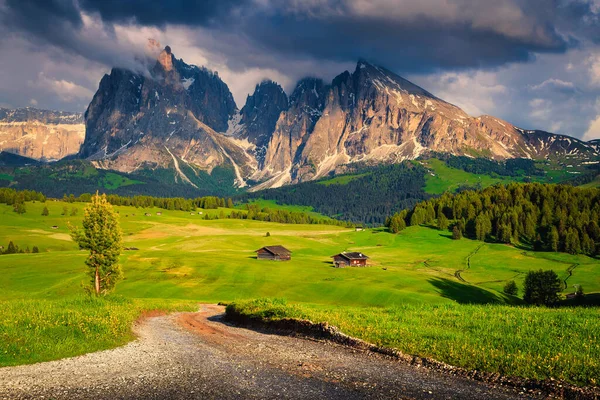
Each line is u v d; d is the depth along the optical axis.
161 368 21.41
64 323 29.70
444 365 21.05
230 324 42.44
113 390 17.66
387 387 18.05
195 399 16.58
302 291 110.25
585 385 17.56
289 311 38.72
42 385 18.14
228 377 19.67
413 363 22.20
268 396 16.91
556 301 109.44
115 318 33.81
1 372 20.00
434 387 18.08
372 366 21.64
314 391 17.50
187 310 63.09
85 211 61.34
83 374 20.03
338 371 20.66
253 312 42.06
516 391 17.66
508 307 41.88
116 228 62.34
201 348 27.14
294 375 19.97
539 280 110.19
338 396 16.88
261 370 20.94
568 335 26.56
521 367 19.69
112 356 24.11
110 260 61.53
